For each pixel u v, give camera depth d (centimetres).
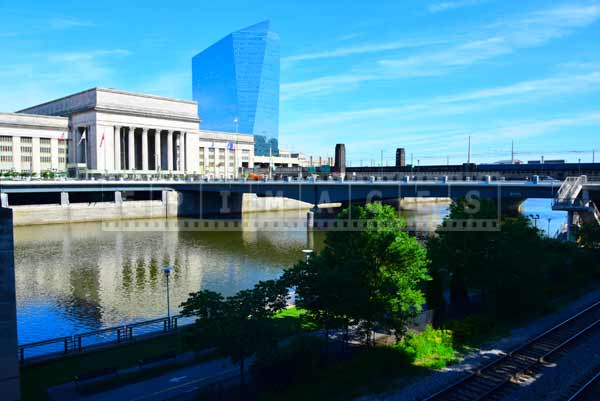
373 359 2464
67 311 3778
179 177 14125
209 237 8056
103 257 6094
